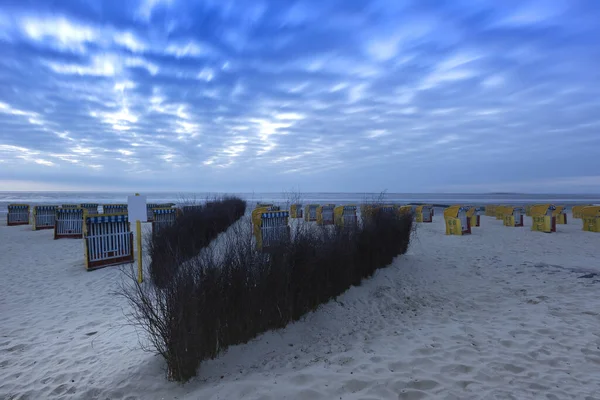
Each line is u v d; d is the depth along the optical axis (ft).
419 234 48.49
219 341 12.05
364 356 11.90
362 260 22.31
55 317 17.75
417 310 17.90
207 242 29.76
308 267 15.96
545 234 48.42
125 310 18.58
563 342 12.46
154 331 11.50
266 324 13.97
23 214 64.64
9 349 13.66
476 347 12.32
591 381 9.71
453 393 9.23
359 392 9.41
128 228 31.24
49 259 33.14
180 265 12.95
